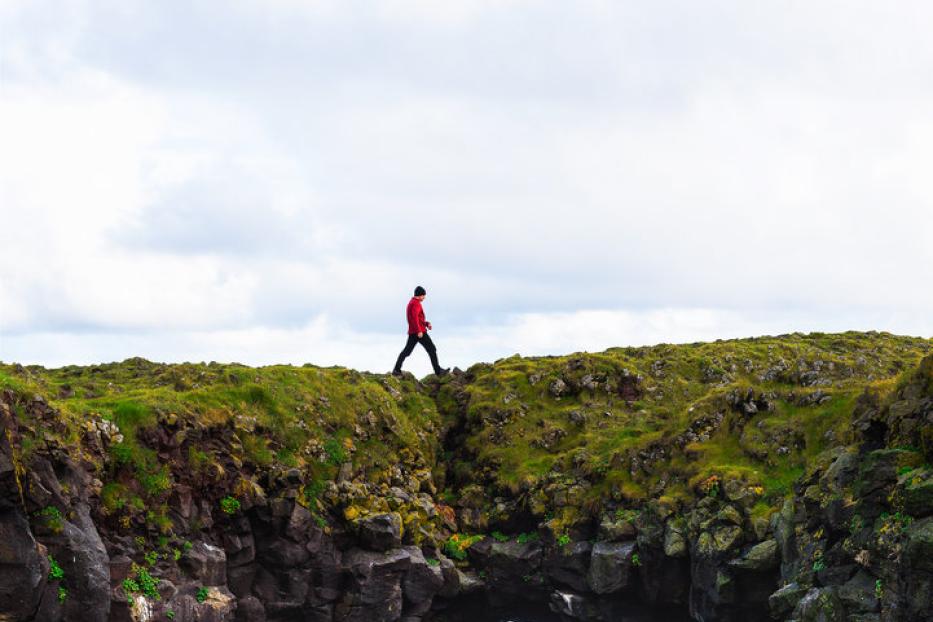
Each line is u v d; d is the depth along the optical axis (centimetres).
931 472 2414
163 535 2802
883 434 2867
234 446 3153
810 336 4834
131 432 2862
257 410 3391
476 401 4216
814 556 2753
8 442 2278
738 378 4228
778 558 2936
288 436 3394
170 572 2761
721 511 3125
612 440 3831
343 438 3597
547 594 3569
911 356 4428
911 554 2294
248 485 3088
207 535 2977
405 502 3538
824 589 2600
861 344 4547
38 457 2434
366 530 3241
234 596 2986
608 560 3338
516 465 3891
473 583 3541
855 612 2484
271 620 3095
